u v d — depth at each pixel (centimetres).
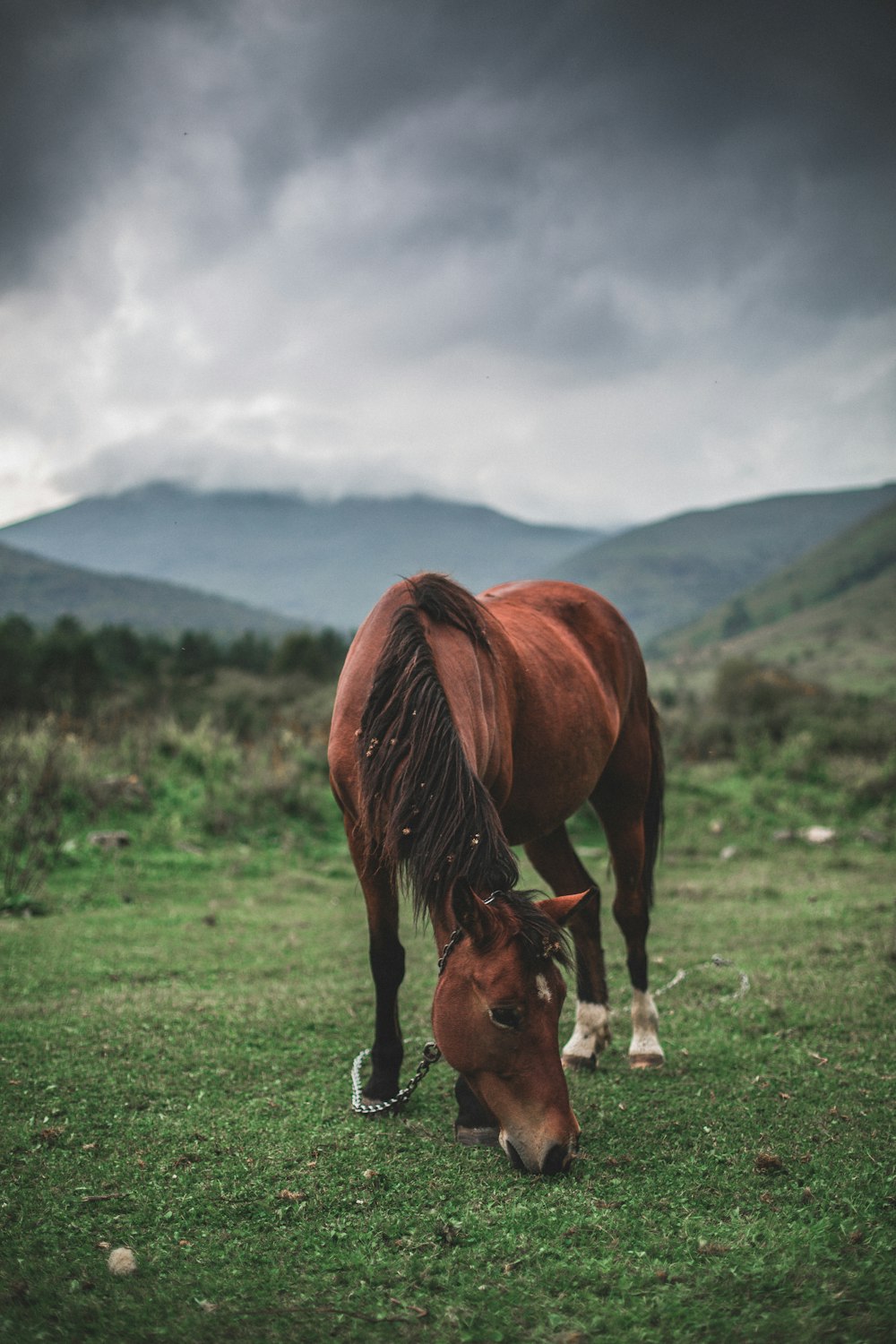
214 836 891
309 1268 221
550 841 397
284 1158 279
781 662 9325
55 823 775
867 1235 225
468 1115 294
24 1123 303
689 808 1099
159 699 1927
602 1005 374
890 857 902
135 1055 369
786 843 972
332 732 320
